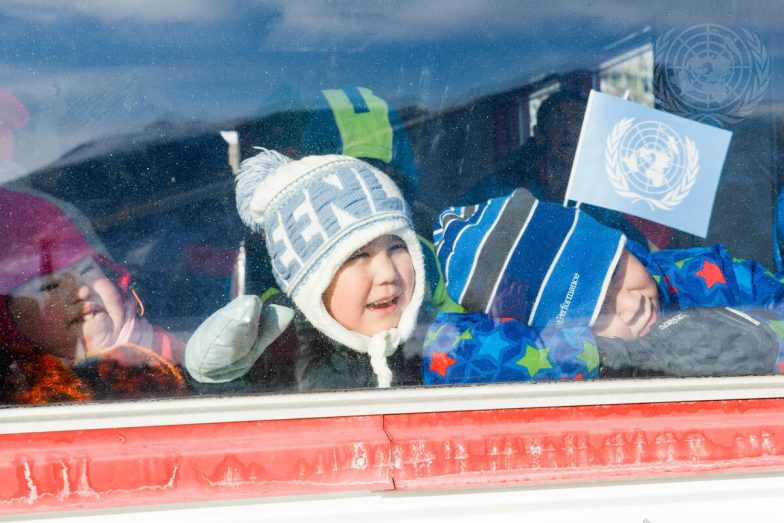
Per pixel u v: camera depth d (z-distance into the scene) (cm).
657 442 370
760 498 381
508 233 363
